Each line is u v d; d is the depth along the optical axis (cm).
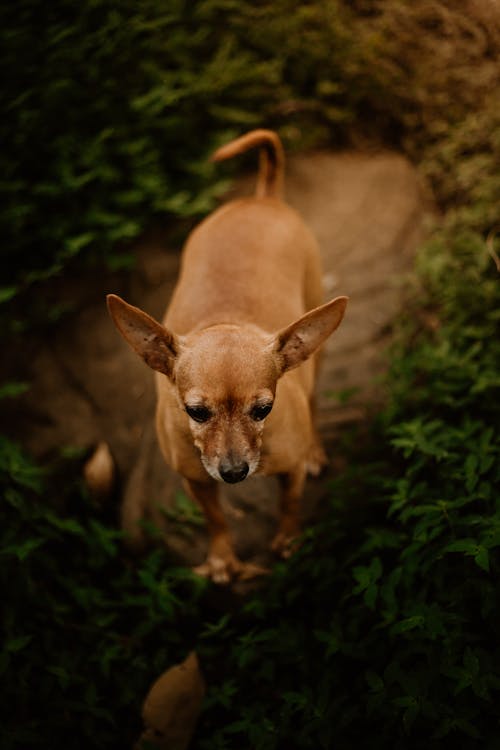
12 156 125
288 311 97
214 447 83
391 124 137
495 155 120
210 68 134
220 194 133
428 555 86
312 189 134
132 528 108
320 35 136
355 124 138
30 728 92
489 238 113
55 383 119
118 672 98
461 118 127
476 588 83
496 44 121
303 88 139
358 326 118
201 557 104
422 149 133
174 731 93
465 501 86
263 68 136
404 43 130
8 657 90
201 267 97
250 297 94
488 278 115
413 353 113
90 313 124
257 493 107
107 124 129
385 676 82
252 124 137
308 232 106
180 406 86
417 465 93
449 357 107
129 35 128
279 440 90
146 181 128
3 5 126
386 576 94
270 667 92
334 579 95
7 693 93
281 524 101
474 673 79
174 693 94
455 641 81
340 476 107
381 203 130
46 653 98
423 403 107
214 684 98
